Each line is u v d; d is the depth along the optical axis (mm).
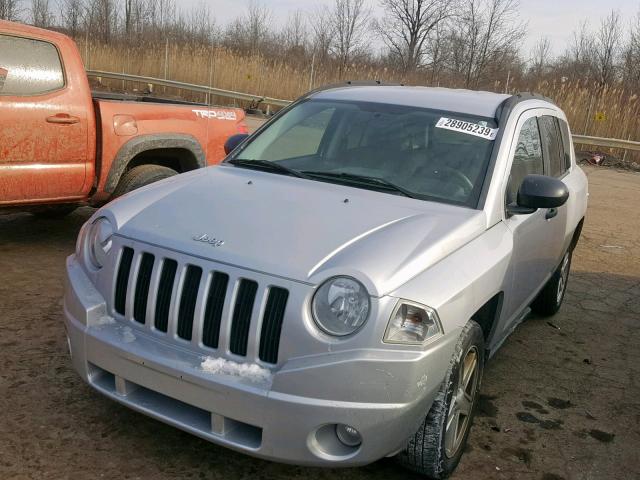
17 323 4387
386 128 3957
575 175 5504
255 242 2852
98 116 5633
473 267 3029
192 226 3018
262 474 3070
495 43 30422
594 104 18594
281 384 2578
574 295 6316
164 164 6672
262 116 20734
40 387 3623
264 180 3648
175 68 23531
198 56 23656
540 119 4547
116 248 3051
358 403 2555
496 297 3510
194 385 2684
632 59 28562
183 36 35281
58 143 5348
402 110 4094
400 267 2727
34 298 4844
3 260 5621
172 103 6637
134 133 5863
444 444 2959
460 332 2871
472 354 3199
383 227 3033
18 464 2961
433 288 2734
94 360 2975
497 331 3689
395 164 3723
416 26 32812
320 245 2828
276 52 32812
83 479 2912
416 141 3834
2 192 5102
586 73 30719
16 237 6355
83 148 5539
